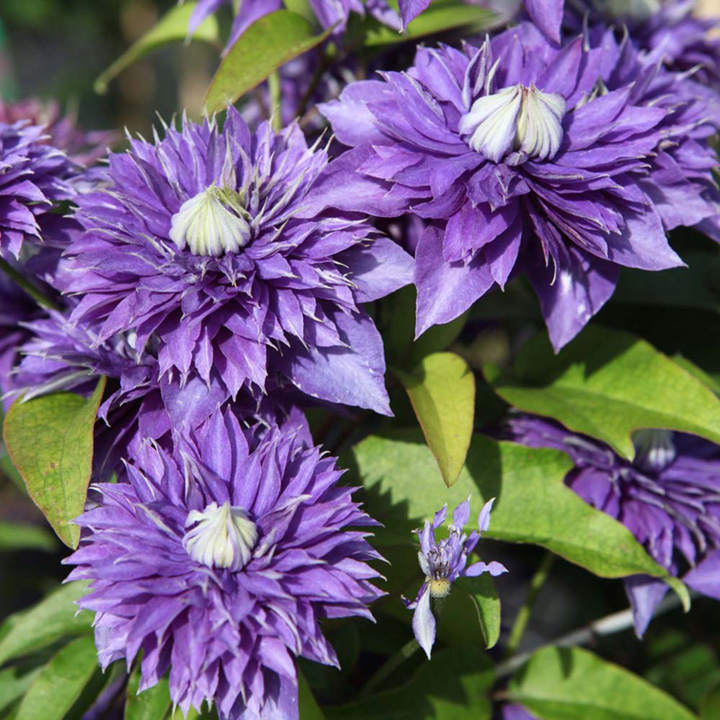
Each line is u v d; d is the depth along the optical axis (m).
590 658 0.65
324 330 0.55
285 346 0.56
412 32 0.63
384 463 0.61
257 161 0.56
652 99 0.60
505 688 0.66
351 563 0.53
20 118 0.72
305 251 0.55
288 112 0.69
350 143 0.57
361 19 0.64
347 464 0.61
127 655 0.52
